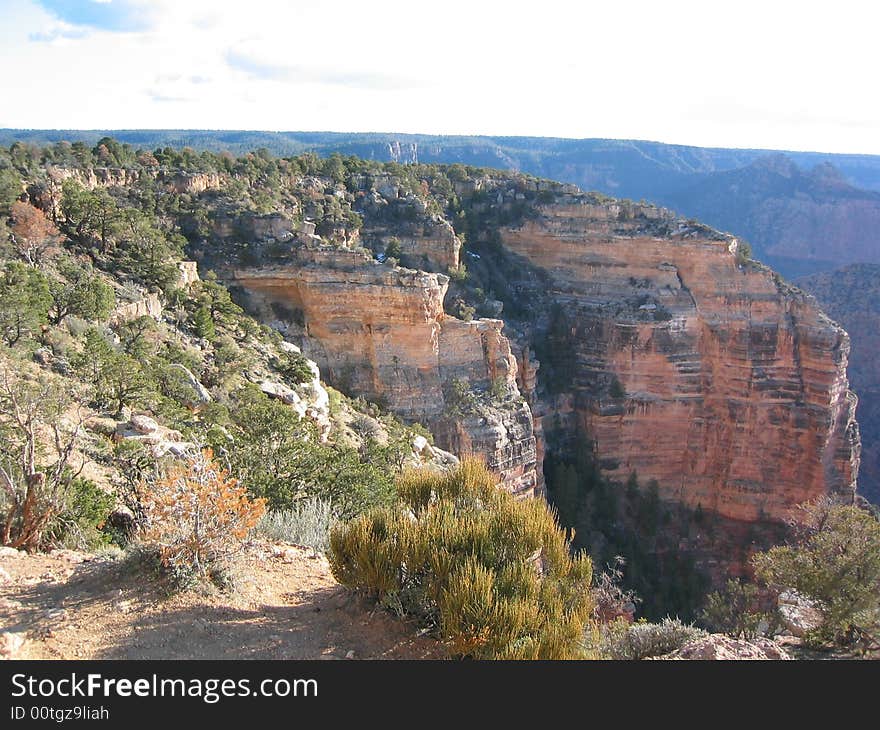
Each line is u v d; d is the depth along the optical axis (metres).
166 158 71.88
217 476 14.86
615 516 72.25
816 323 73.56
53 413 23.66
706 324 76.50
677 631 16.56
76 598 13.12
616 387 76.62
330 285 61.44
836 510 28.78
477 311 74.00
